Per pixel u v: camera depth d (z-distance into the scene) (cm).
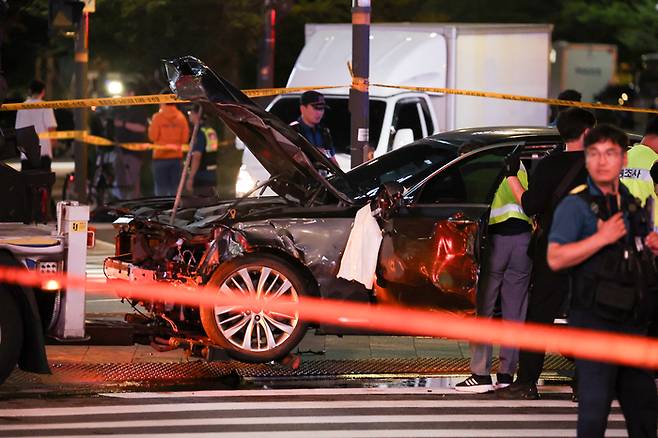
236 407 2294
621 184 1761
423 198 2669
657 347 1936
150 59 6619
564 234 1706
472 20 9281
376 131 4184
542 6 9975
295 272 2555
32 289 2303
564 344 2345
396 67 4350
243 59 7031
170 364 2667
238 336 2564
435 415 2253
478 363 2448
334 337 3002
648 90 10375
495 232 2431
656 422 1739
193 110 2888
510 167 2336
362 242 2530
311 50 4447
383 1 7475
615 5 10331
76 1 4575
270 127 2514
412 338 3008
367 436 2100
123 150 5578
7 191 2455
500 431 2148
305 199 2669
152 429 2128
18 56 7469
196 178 5250
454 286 2506
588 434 1709
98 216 5297
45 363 2288
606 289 1686
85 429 2123
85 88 5069
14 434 2086
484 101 4656
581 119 2198
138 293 2597
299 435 2100
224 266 2530
